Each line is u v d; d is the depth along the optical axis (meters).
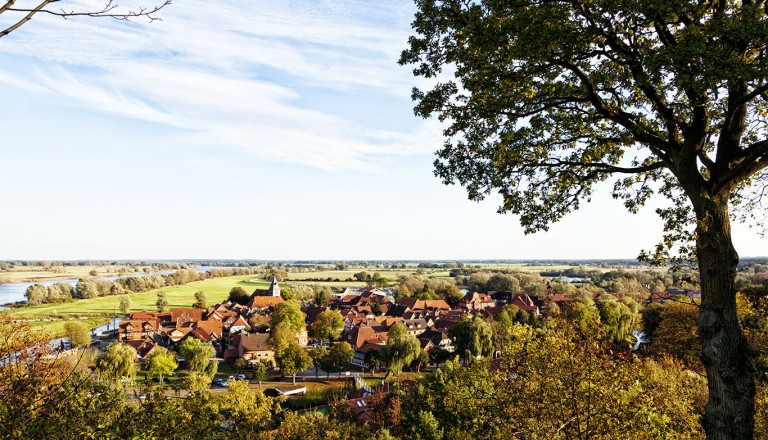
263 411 35.25
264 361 82.25
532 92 10.63
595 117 10.74
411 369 77.75
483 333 73.12
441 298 158.62
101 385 13.14
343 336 104.12
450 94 11.44
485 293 163.25
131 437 12.02
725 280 8.43
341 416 42.16
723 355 8.22
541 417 13.42
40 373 11.09
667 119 9.09
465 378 33.88
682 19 8.54
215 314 134.50
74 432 11.27
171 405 14.20
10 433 10.20
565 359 12.89
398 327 89.81
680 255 9.65
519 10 9.17
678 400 17.88
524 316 91.75
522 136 11.27
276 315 108.38
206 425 15.12
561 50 9.02
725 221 8.60
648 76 8.29
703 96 8.27
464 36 10.17
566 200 12.36
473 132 11.75
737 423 7.99
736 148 8.72
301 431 32.53
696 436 16.89
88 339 84.31
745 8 7.32
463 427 31.02
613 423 12.33
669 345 42.09
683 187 9.20
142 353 93.38
